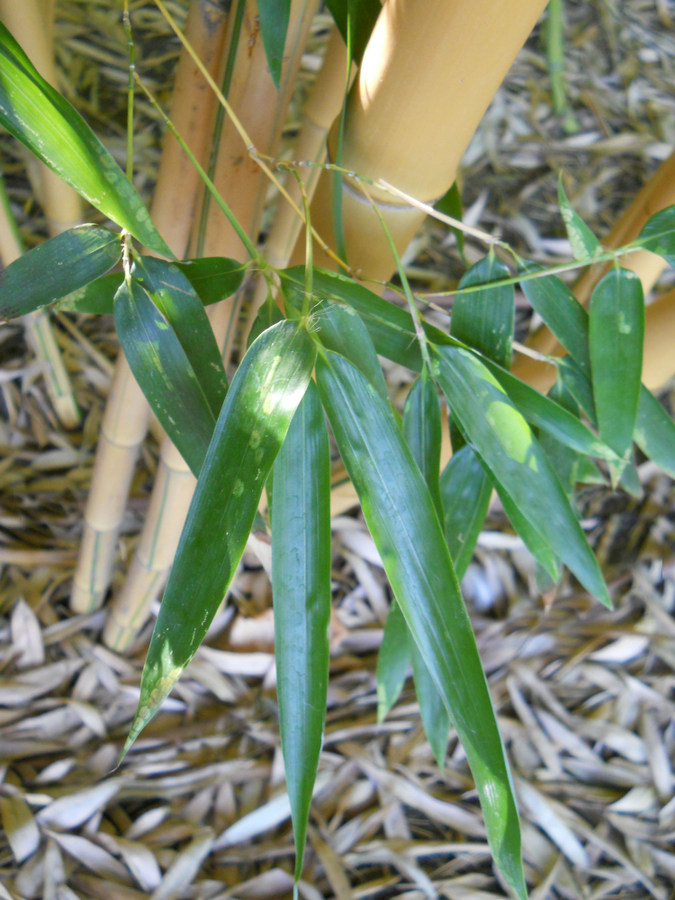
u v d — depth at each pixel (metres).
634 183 1.19
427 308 1.01
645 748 0.75
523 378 0.64
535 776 0.73
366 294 0.37
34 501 0.81
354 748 0.72
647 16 1.39
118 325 0.33
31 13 0.46
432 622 0.32
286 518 0.31
